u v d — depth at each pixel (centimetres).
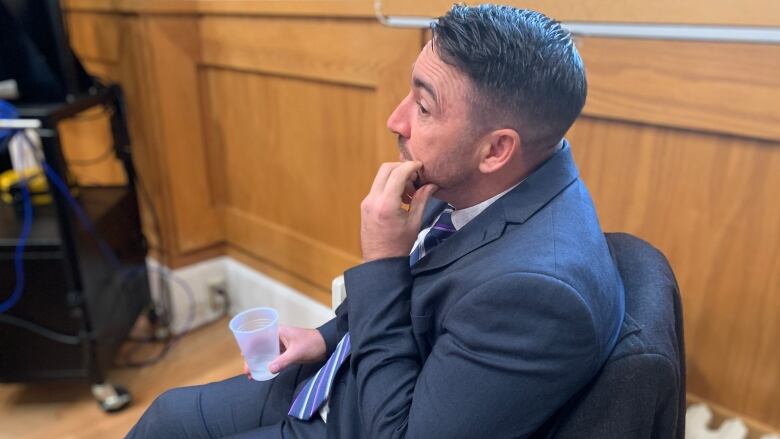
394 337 78
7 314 158
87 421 167
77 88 162
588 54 108
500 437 68
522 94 69
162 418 102
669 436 73
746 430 106
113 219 178
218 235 211
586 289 66
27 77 154
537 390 66
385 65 140
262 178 191
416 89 75
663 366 66
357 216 166
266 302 204
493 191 79
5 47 149
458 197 82
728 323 108
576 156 117
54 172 147
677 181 106
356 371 81
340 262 175
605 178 115
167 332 206
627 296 79
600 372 68
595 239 74
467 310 68
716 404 113
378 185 82
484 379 67
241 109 187
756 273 102
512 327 65
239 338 95
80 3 192
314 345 100
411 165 78
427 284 79
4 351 162
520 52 68
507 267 67
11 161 186
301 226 185
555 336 64
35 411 171
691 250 108
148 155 194
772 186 96
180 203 198
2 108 143
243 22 172
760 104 92
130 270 192
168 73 183
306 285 190
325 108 162
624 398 66
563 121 72
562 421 71
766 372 105
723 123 97
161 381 184
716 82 96
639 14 99
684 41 97
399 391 75
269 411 101
